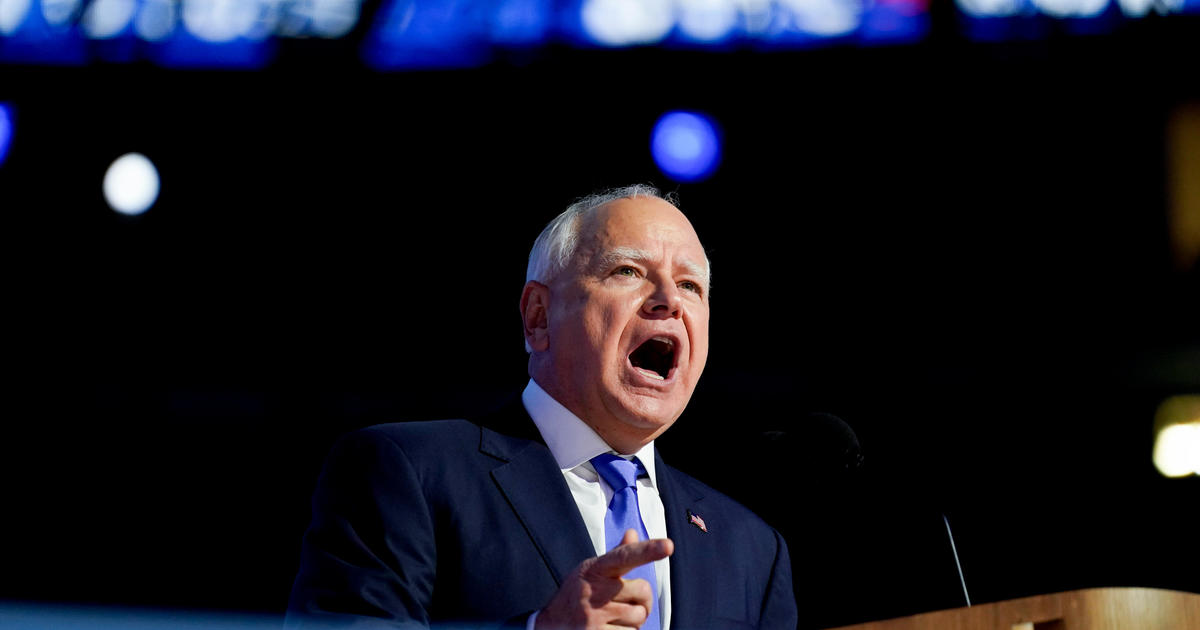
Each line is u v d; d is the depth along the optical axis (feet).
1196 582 32.40
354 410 34.73
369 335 38.19
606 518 12.42
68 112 36.52
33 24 35.17
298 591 11.16
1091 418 34.14
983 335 36.70
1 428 35.09
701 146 35.63
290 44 34.99
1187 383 34.17
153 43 35.29
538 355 13.32
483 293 37.99
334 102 36.24
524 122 36.35
